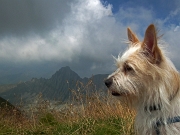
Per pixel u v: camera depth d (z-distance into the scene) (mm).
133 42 602
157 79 491
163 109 481
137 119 531
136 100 526
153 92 497
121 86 519
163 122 483
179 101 483
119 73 533
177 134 469
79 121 927
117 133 817
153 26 495
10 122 1014
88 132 842
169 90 483
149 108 504
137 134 537
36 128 918
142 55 516
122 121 880
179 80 495
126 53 548
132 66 515
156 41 488
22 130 916
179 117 472
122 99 542
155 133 498
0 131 890
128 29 621
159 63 494
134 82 512
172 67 500
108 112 978
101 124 878
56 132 875
